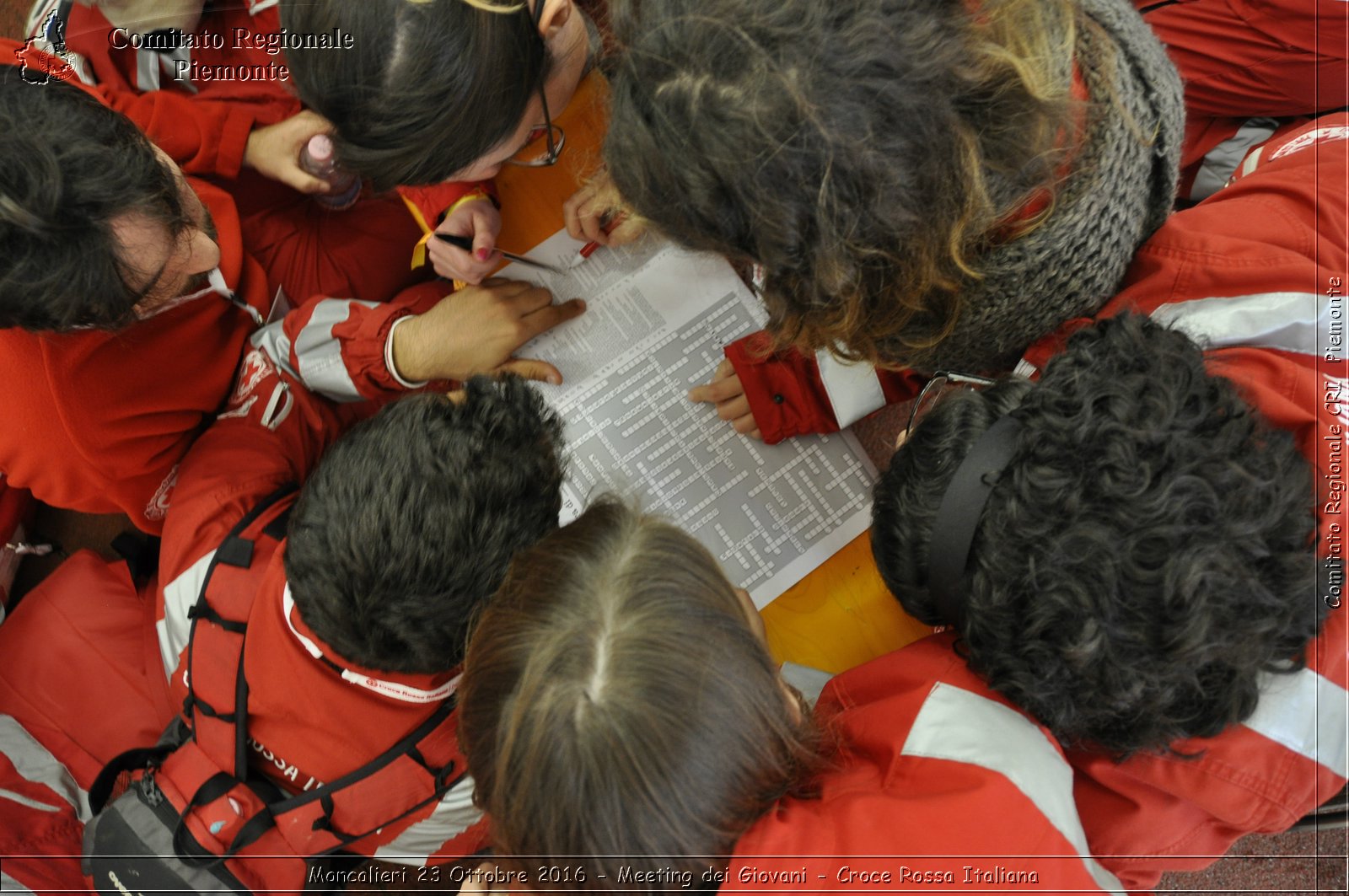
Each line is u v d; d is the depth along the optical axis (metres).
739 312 0.87
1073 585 0.48
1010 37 0.48
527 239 0.89
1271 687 0.56
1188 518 0.47
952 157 0.48
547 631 0.47
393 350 0.87
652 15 0.49
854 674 0.68
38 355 0.73
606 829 0.44
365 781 0.73
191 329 0.86
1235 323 0.60
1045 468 0.50
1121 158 0.54
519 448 0.66
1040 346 0.66
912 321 0.57
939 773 0.55
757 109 0.45
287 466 0.88
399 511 0.61
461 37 0.58
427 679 0.67
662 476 0.84
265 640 0.72
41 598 1.04
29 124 0.60
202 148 0.94
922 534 0.55
